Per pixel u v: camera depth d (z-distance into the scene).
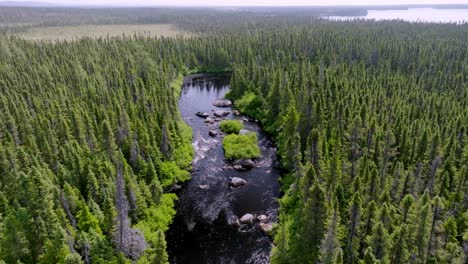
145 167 78.19
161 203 73.50
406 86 140.75
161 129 95.06
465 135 86.62
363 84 141.50
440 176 69.50
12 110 105.69
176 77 192.12
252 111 133.12
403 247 44.91
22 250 50.62
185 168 90.94
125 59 181.12
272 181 85.44
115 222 55.34
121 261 52.72
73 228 59.38
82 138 90.50
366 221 51.34
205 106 145.88
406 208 53.19
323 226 49.69
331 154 79.50
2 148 72.69
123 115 90.56
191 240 66.25
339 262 40.16
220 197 79.38
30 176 54.22
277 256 54.50
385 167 70.12
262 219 70.75
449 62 186.00
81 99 125.62
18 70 159.62
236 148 97.88
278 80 119.56
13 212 55.66
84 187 70.94
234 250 63.59
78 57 189.50
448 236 50.16
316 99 102.25
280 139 103.38
